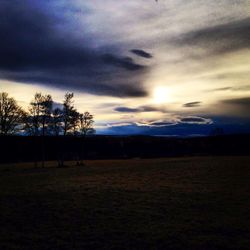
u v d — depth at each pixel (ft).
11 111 228.02
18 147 275.80
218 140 368.89
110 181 121.49
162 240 48.24
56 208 72.13
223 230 52.54
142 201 78.79
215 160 217.15
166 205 73.20
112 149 346.95
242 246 44.91
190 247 45.03
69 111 231.91
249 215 61.77
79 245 46.75
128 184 111.65
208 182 111.34
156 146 365.81
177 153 338.13
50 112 222.69
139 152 346.95
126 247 45.55
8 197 88.07
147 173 149.38
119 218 62.03
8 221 61.11
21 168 194.90
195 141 381.40
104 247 45.68
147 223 58.03
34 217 64.03
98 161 254.88
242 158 228.84
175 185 106.32
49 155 280.10
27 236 51.37
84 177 137.59
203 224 56.44
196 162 204.95
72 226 56.90
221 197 81.25
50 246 46.55
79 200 81.71
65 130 231.91
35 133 219.82
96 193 92.48
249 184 103.30
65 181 124.06
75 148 303.68
